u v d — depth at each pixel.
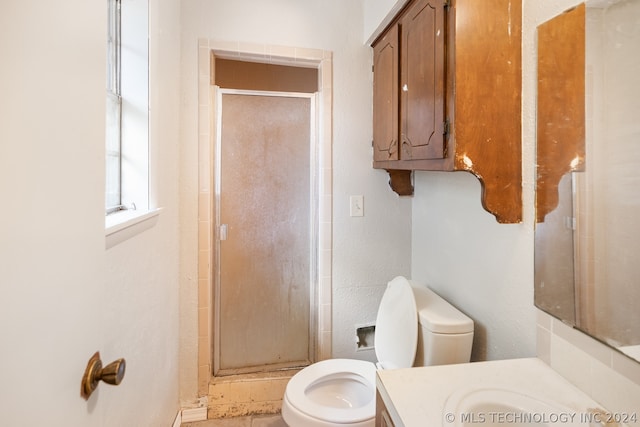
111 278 0.86
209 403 1.73
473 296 1.33
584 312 0.81
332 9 1.80
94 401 0.57
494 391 0.81
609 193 0.75
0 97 0.35
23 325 0.39
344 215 1.85
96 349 0.57
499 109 1.04
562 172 0.88
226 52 1.69
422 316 1.29
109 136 1.13
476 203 1.31
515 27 1.04
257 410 1.77
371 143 1.86
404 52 1.40
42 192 0.42
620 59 0.72
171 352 1.51
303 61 1.80
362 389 1.48
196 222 1.68
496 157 1.04
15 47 0.37
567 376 0.86
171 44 1.48
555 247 0.91
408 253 1.93
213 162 1.77
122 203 1.19
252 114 1.83
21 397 0.38
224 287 1.84
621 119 0.71
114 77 1.16
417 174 1.84
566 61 0.86
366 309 1.90
